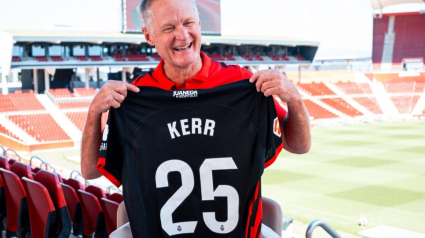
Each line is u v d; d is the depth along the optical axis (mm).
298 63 40125
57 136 22547
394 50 50969
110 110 2154
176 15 1986
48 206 3441
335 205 11219
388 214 10445
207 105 2152
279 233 2291
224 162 2166
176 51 2041
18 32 30734
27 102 26125
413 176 14227
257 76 2090
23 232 3906
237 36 37812
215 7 34406
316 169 15547
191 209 2176
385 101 36000
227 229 2180
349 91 36875
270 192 12586
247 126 2156
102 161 2049
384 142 21406
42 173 3754
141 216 2117
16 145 19781
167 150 2164
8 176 3975
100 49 33000
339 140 22344
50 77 33469
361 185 13188
